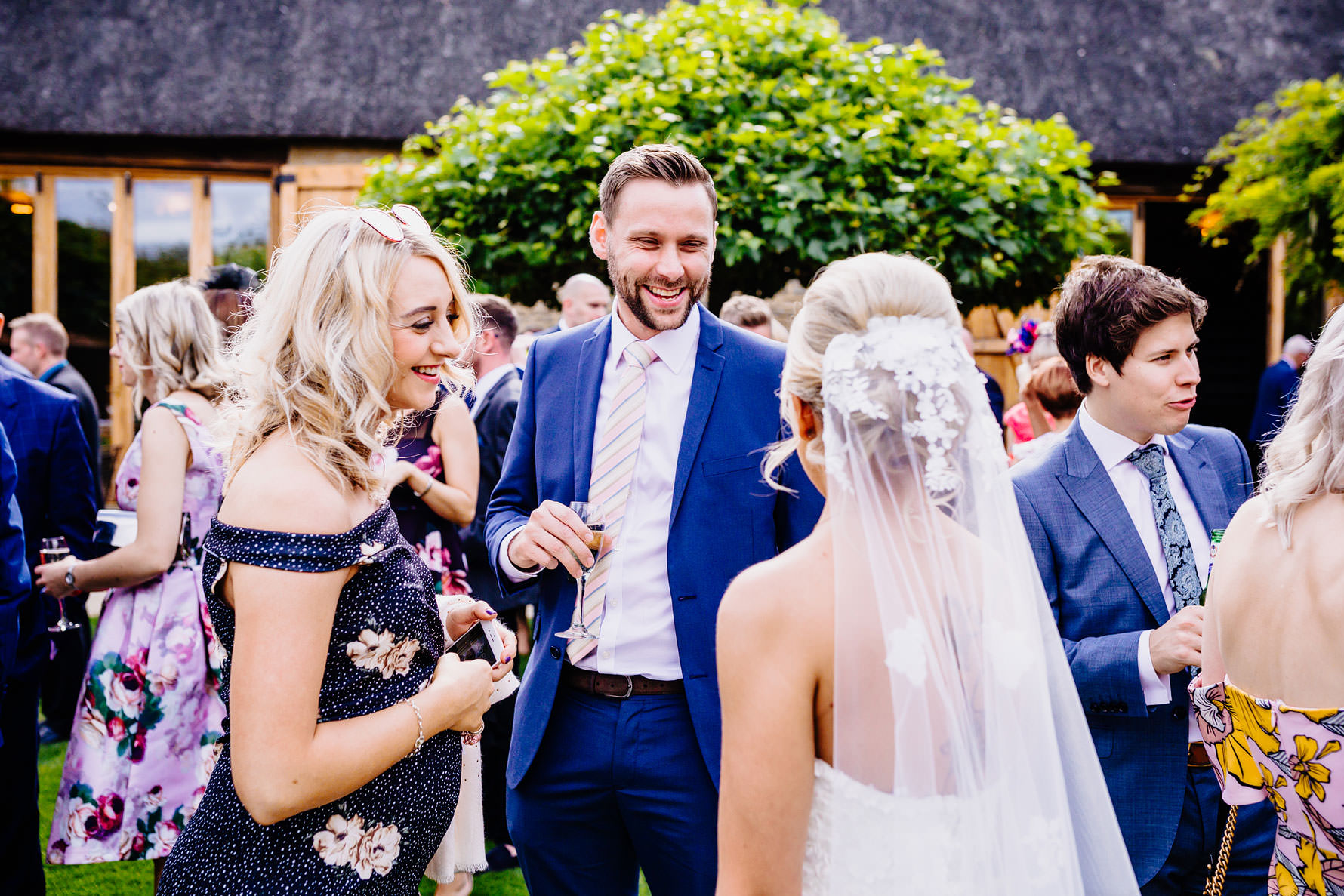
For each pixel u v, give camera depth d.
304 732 1.33
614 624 2.04
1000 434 1.44
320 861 1.41
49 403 3.25
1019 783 1.28
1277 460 1.63
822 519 1.36
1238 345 10.46
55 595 2.89
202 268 9.12
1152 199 9.38
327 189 8.82
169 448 2.80
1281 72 9.26
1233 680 1.63
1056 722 1.47
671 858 2.01
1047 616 1.49
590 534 1.92
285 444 1.44
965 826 1.23
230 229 9.14
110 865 3.60
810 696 1.25
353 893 1.43
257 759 1.31
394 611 1.46
